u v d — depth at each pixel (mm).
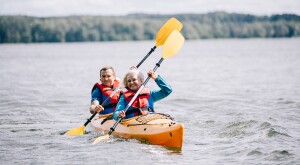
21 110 12828
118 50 77062
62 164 7020
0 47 107812
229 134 8953
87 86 19453
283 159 6949
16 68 33125
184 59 44094
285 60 37000
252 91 16344
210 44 107438
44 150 7906
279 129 8992
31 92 17312
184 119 10953
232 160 7031
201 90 17125
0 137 9055
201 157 7258
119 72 27891
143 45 111500
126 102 8688
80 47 101500
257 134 8711
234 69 28641
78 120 11164
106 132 8992
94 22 137750
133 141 8305
